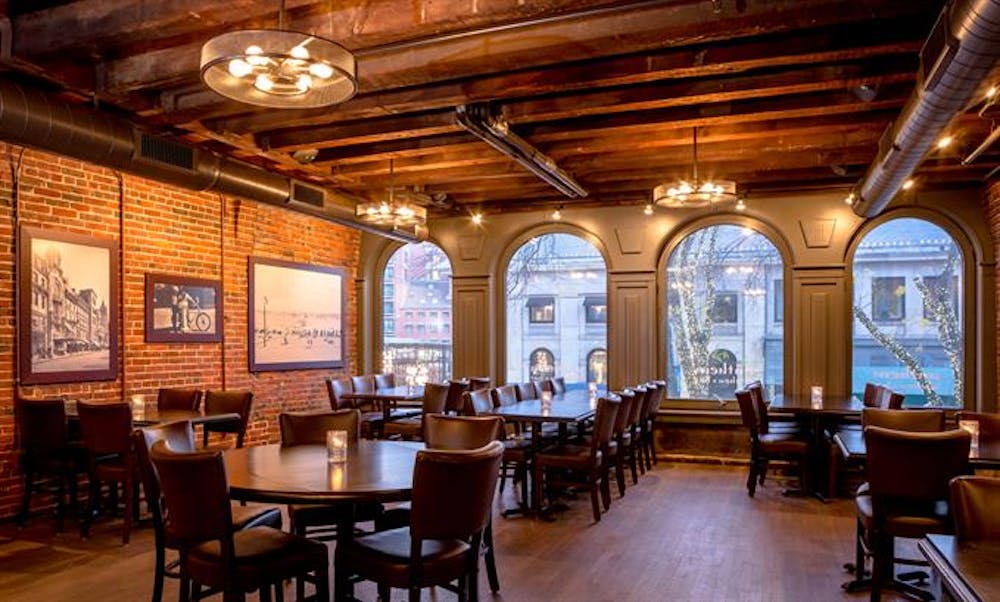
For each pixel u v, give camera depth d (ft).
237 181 19.57
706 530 17.15
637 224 27.89
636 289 27.89
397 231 27.35
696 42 12.51
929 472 11.54
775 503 19.83
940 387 25.34
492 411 19.44
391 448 13.25
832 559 14.94
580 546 15.84
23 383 18.01
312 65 10.18
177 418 17.71
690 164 22.36
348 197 26.17
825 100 16.11
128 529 16.03
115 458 17.51
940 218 24.85
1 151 17.63
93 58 14.23
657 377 27.58
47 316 18.58
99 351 19.93
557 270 29.76
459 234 30.19
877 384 24.95
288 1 11.19
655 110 17.42
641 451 24.30
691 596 12.84
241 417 19.66
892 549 12.67
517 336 30.12
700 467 25.26
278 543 10.19
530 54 12.32
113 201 20.49
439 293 31.32
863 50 12.57
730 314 27.63
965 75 10.44
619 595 12.87
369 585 13.47
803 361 25.85
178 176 17.62
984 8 8.50
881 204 21.13
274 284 26.50
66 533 16.74
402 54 13.12
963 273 24.71
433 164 21.88
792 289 26.25
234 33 9.30
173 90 15.92
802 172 24.12
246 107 15.52
